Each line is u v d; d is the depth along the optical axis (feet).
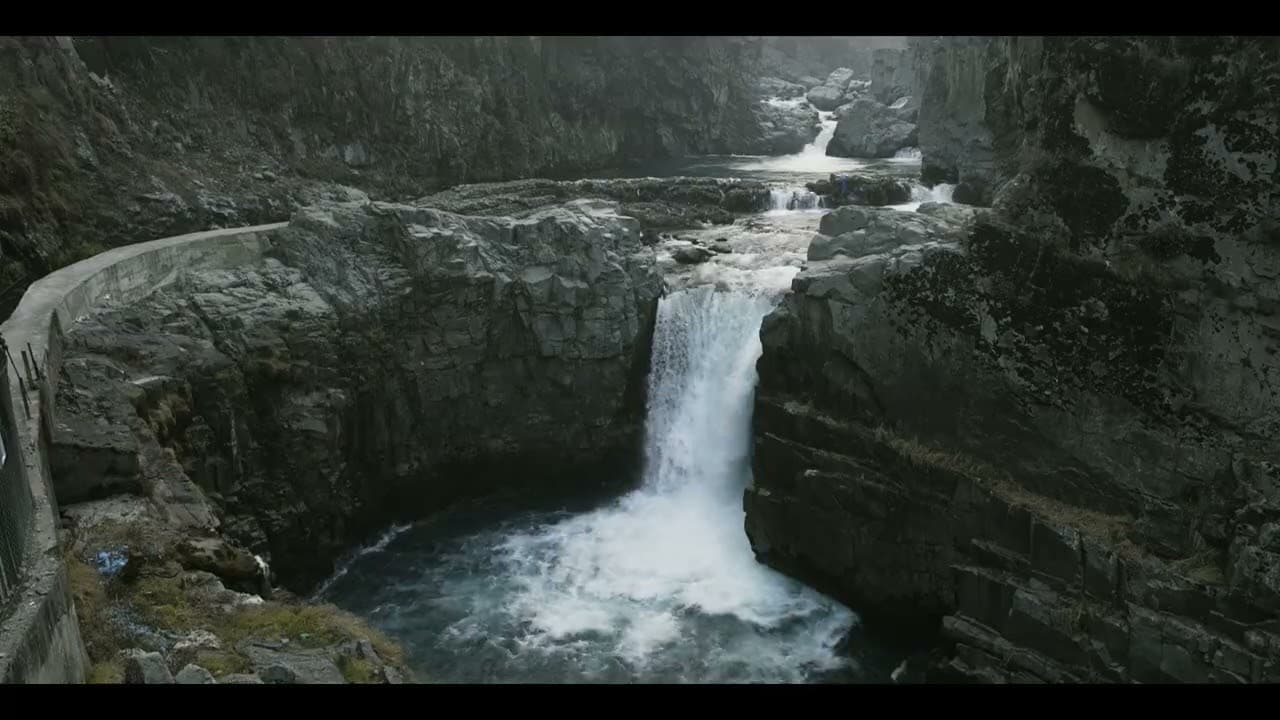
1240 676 69.00
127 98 156.46
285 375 102.83
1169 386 79.82
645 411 126.62
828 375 99.96
